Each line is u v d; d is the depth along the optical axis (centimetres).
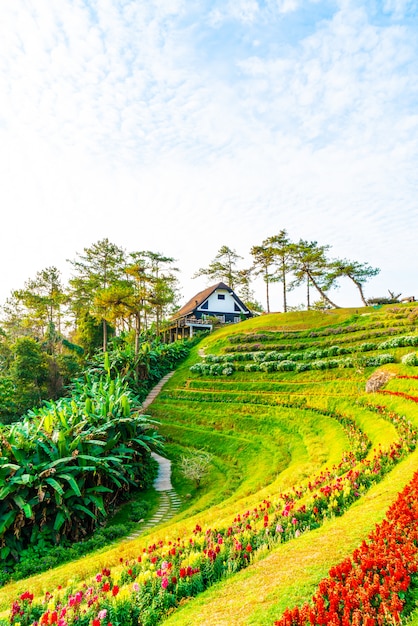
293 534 802
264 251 6175
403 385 2217
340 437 1873
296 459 1834
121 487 1844
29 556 1318
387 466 1141
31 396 3438
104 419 1944
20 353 3528
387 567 549
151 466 2252
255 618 495
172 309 6769
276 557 685
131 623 571
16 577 1193
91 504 1603
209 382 3494
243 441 2327
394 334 3216
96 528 1595
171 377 4006
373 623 441
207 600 586
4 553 1305
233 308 6100
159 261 5153
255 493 1552
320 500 945
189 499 1869
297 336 3950
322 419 2228
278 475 1692
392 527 664
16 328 5431
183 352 4597
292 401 2650
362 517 779
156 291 4388
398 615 450
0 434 1490
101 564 1028
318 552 658
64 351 4822
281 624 460
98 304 4066
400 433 1534
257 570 650
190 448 2505
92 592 654
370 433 1747
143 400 3562
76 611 588
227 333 4750
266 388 3050
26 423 1794
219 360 3872
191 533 1085
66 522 1460
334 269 5444
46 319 5506
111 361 3831
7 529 1364
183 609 577
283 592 548
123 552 1114
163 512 1736
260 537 788
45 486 1427
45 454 1555
